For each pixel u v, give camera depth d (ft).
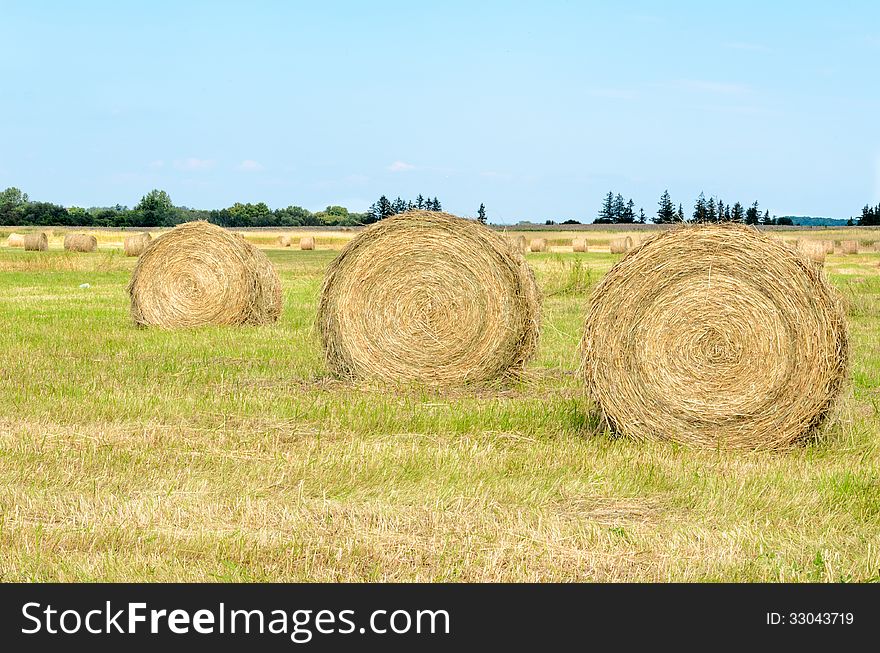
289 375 49.52
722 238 35.88
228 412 39.11
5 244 227.20
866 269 149.48
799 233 394.52
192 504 26.66
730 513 26.91
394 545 23.67
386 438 35.37
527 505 27.37
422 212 48.21
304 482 29.19
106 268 143.54
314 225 520.83
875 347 59.62
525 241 214.69
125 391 42.78
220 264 71.97
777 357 35.29
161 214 499.51
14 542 23.62
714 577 22.08
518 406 41.14
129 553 23.03
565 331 66.03
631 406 36.50
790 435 35.32
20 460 31.07
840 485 29.22
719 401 35.73
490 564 22.57
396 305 48.19
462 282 47.52
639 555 23.38
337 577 22.00
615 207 492.13
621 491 29.01
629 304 36.58
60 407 39.32
